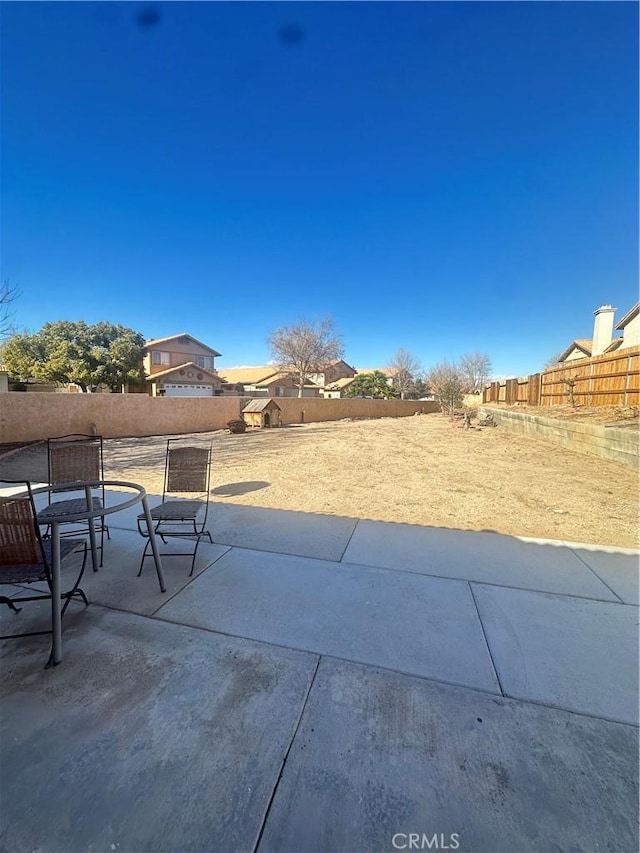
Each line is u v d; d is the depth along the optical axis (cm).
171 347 3678
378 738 169
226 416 1830
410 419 2322
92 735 170
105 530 370
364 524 434
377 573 319
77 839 131
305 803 142
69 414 1294
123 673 208
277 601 278
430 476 682
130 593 290
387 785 149
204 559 346
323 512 479
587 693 195
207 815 138
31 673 208
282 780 151
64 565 307
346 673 208
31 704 187
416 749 164
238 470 748
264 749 164
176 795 145
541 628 247
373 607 270
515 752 163
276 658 220
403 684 201
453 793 146
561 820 137
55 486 320
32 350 2959
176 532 376
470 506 502
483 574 317
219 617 259
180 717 180
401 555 353
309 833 133
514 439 1160
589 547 371
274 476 691
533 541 385
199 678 204
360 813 139
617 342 2089
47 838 131
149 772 153
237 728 174
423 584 301
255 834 133
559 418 1035
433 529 419
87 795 145
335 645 231
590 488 589
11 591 296
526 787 149
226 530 416
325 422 2238
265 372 4491
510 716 181
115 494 570
